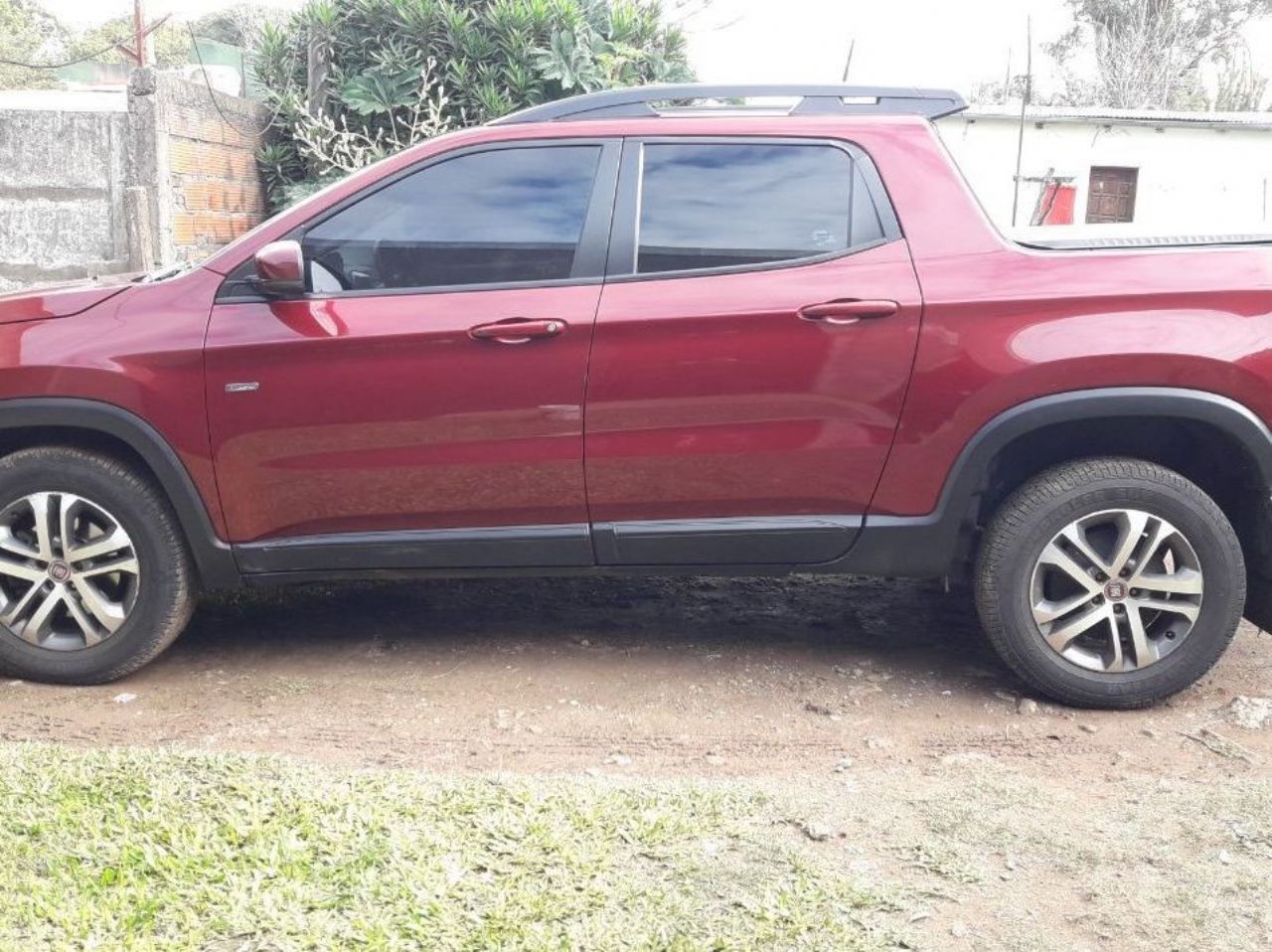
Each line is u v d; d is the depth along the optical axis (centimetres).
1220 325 348
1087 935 245
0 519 384
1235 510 380
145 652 389
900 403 358
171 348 368
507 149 382
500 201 378
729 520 374
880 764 334
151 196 788
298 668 411
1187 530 362
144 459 375
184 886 251
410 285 374
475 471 370
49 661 389
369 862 261
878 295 356
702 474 367
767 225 370
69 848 266
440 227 377
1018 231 416
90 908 240
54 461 378
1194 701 384
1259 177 1831
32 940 231
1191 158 1816
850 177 372
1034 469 387
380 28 956
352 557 380
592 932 236
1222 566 362
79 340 372
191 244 841
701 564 380
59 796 292
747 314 358
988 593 371
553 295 366
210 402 368
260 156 954
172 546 384
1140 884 264
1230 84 2058
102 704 378
